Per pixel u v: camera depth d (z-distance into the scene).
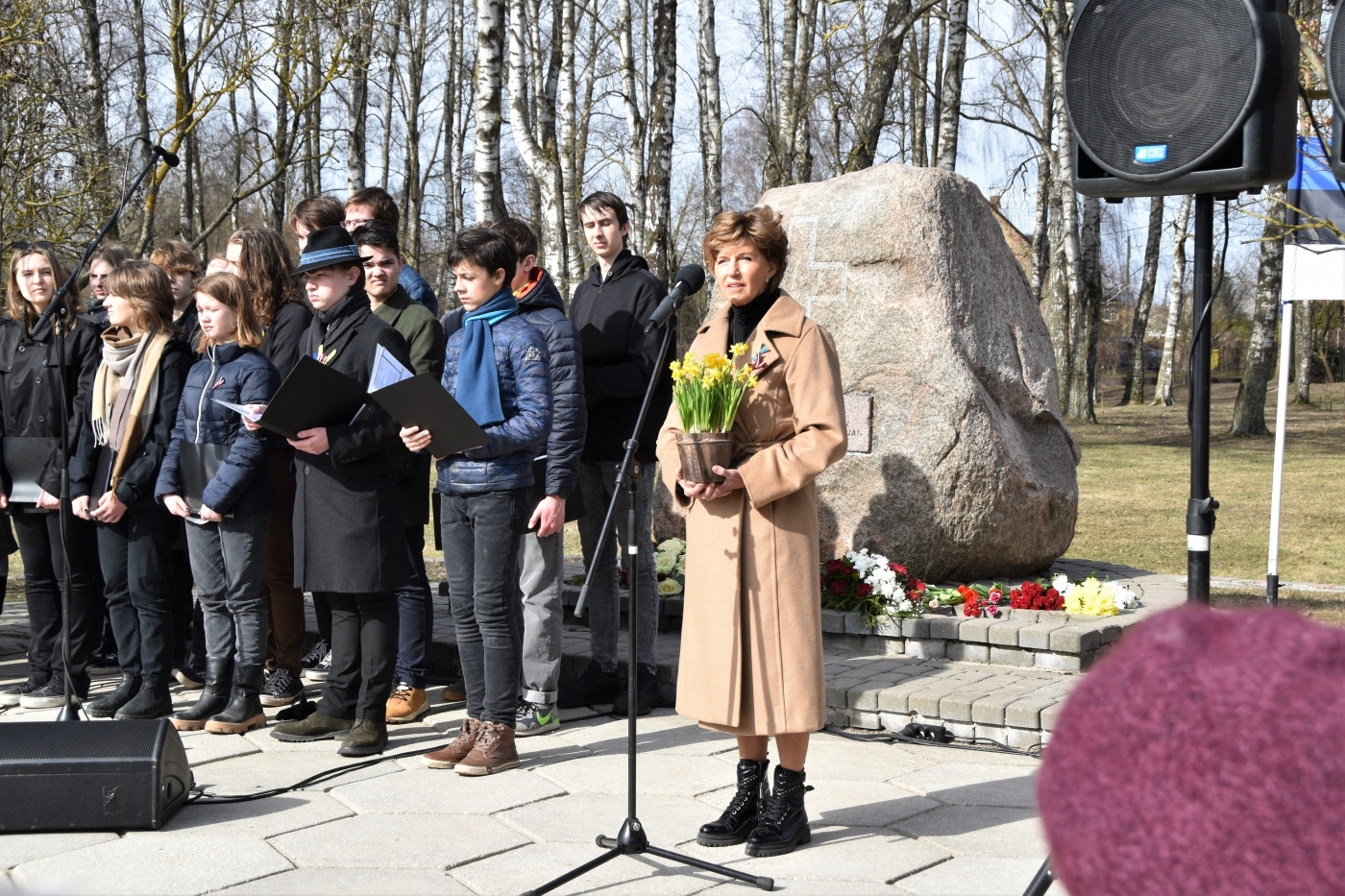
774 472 3.52
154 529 5.18
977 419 6.35
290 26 15.02
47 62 13.41
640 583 5.31
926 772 4.45
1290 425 25.11
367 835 3.73
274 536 5.50
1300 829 0.56
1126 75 3.27
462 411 4.11
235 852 3.58
